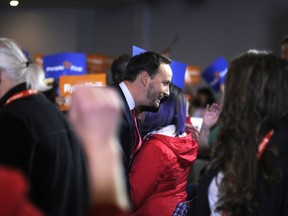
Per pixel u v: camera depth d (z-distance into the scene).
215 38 9.38
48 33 11.20
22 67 1.58
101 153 0.72
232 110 1.43
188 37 9.77
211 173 1.47
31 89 1.58
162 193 2.13
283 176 1.42
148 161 2.07
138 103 2.16
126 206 0.77
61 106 3.52
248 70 1.42
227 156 1.41
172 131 2.17
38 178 1.44
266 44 8.66
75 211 1.51
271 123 1.42
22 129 1.44
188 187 2.38
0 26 11.35
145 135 2.20
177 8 9.91
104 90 0.75
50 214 1.43
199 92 6.73
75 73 4.22
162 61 2.16
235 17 9.09
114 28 10.86
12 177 0.65
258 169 1.40
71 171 1.50
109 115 0.72
